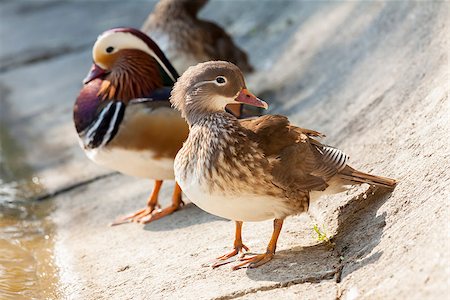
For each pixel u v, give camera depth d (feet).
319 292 23.68
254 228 30.53
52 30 77.25
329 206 29.63
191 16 45.21
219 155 25.18
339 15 51.96
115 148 34.19
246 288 24.95
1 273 31.53
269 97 47.39
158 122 33.68
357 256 24.99
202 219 33.71
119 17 75.61
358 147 33.06
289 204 25.86
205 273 27.14
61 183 43.16
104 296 27.99
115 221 36.19
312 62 48.67
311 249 27.17
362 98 37.55
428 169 26.32
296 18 58.29
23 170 46.65
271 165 25.21
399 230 24.44
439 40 35.01
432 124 29.07
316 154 26.48
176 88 27.63
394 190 27.07
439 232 22.24
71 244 34.63
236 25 62.59
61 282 30.58
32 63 69.56
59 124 53.62
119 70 35.12
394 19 42.60
